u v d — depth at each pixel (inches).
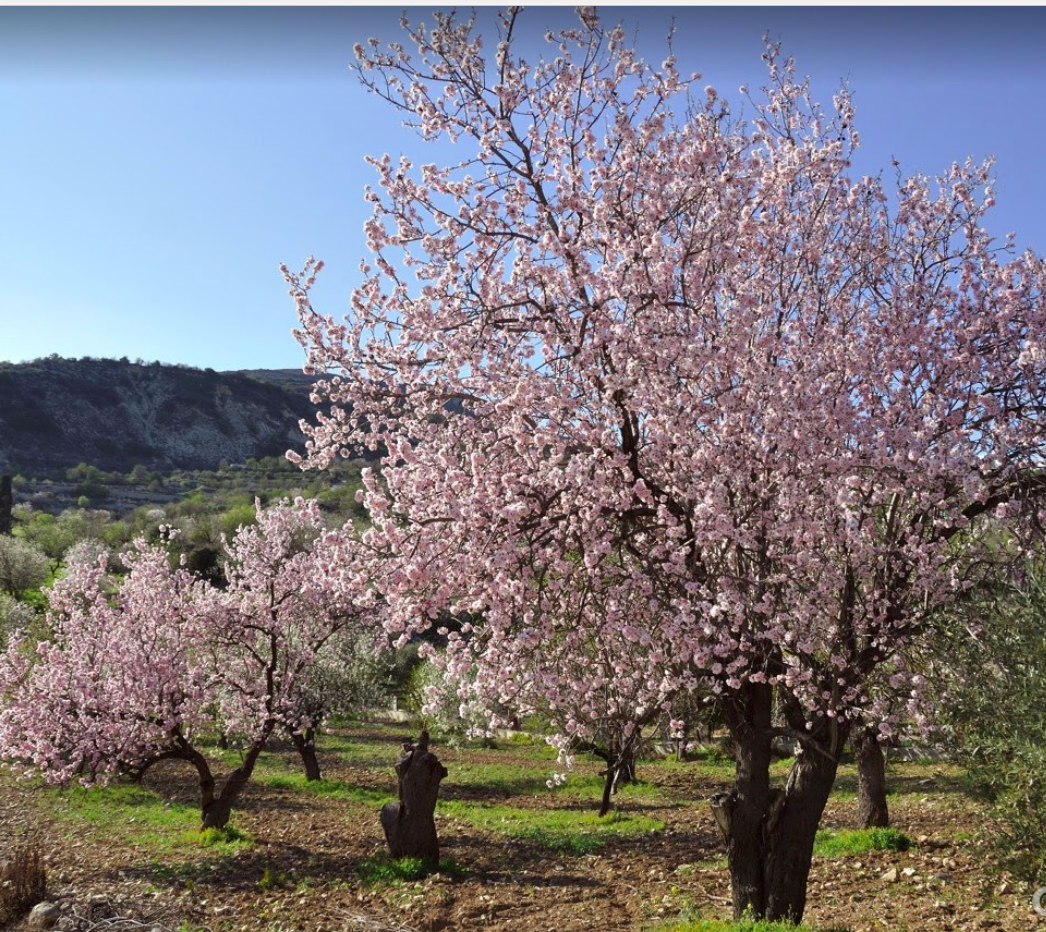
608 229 322.3
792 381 313.3
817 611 297.9
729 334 317.1
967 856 445.4
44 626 1040.8
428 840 503.2
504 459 332.8
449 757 1118.4
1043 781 271.1
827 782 323.0
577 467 292.5
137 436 5022.1
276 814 696.4
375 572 311.7
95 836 603.2
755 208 348.8
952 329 346.9
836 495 293.4
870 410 334.0
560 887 457.1
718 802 327.3
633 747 406.9
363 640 954.7
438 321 327.9
